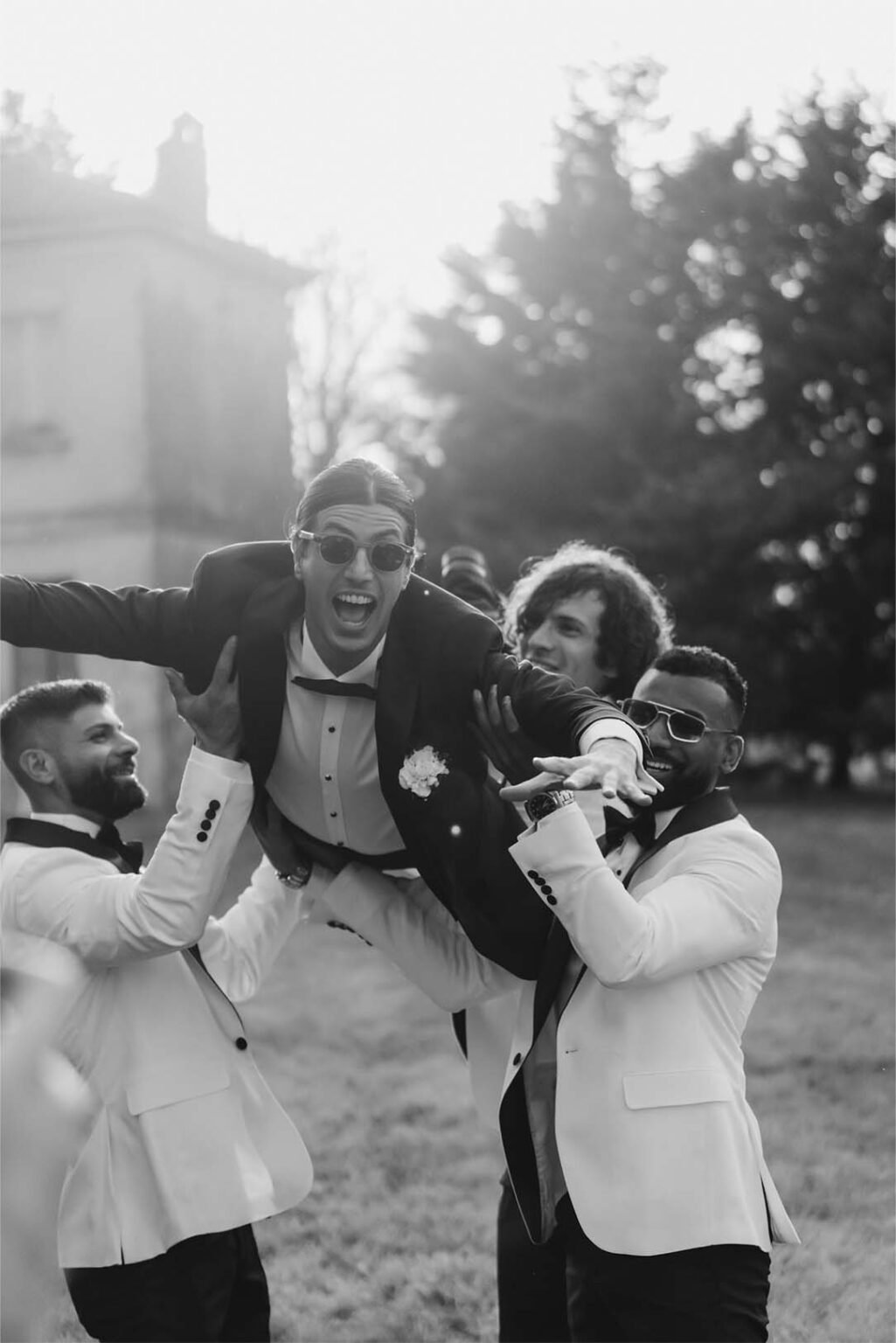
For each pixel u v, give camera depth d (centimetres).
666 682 295
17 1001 201
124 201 1038
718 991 286
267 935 357
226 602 288
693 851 288
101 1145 293
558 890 268
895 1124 609
